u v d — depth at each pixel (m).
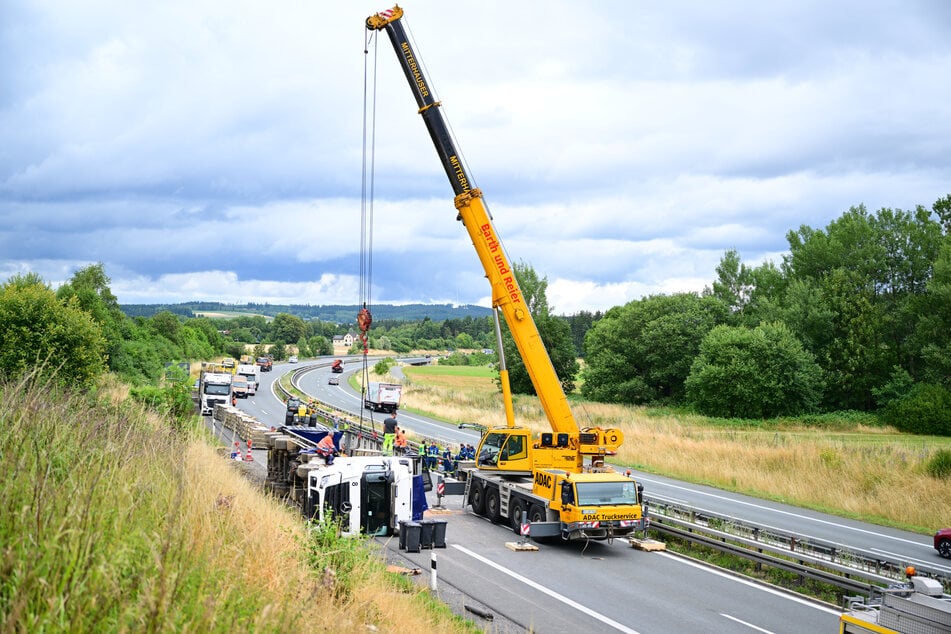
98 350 39.91
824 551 19.33
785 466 37.19
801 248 86.31
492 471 26.23
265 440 29.44
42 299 39.88
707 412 70.31
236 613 7.35
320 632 8.29
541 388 24.97
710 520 23.73
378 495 20.84
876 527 27.36
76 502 7.05
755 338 67.81
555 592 17.27
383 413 70.69
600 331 90.12
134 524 7.82
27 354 36.94
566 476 22.09
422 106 24.20
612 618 15.48
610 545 22.98
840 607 16.80
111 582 6.22
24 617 5.70
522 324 24.97
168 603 6.66
